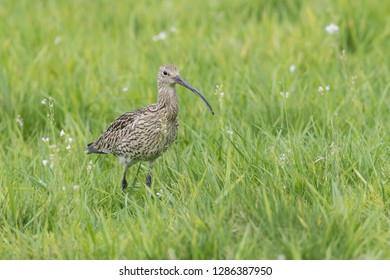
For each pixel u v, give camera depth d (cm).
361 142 1644
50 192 1519
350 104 1916
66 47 2395
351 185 1544
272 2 2706
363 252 1286
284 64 2177
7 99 2012
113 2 2783
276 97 1941
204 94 2008
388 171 1559
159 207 1501
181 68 2181
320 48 2272
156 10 2711
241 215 1357
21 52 2331
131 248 1321
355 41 2334
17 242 1389
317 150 1627
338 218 1320
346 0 2441
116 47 2402
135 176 1689
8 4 2778
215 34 2500
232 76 2136
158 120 1652
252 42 2370
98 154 1800
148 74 2192
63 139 1848
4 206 1487
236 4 2727
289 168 1540
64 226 1411
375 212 1363
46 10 2748
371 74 2070
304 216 1342
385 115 1889
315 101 1923
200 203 1419
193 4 2747
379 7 2473
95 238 1359
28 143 1897
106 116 2005
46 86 2106
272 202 1371
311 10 2566
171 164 1669
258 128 1800
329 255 1255
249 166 1565
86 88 2106
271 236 1312
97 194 1578
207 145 1670
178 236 1302
